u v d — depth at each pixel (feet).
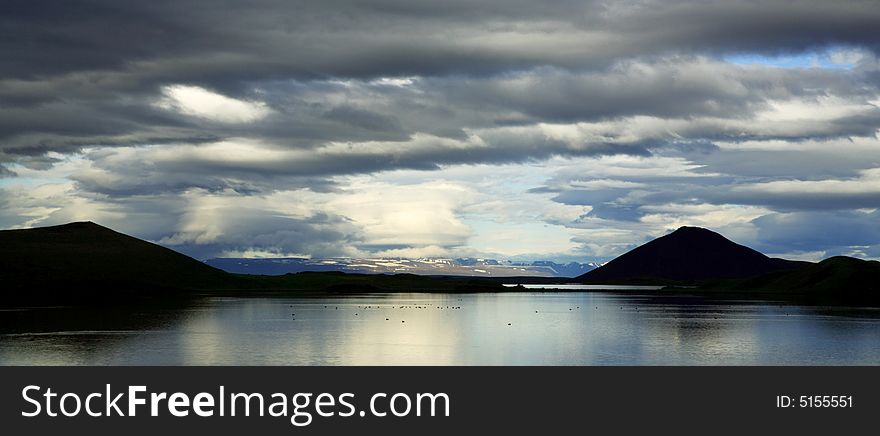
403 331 310.65
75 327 318.86
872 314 440.86
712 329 329.93
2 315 393.50
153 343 256.11
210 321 359.25
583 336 294.25
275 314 414.82
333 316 401.70
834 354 237.04
